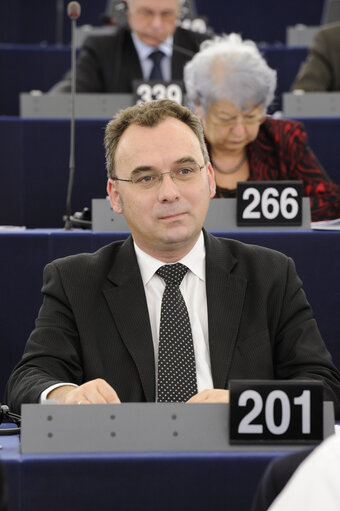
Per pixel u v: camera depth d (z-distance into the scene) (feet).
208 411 9.98
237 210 16.31
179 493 9.41
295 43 39.14
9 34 43.24
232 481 9.44
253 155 18.92
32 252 16.43
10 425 13.06
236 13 43.80
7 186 21.29
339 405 12.30
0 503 6.61
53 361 12.44
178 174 12.34
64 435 9.89
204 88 18.29
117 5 29.17
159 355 12.25
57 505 9.32
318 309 16.03
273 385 10.00
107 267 13.01
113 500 9.37
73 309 12.66
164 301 12.52
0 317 16.52
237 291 12.75
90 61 28.17
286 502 6.39
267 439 9.96
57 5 43.29
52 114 25.07
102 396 11.05
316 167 19.08
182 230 12.32
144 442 9.92
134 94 24.41
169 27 28.04
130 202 12.44
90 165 21.26
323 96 24.63
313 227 16.63
